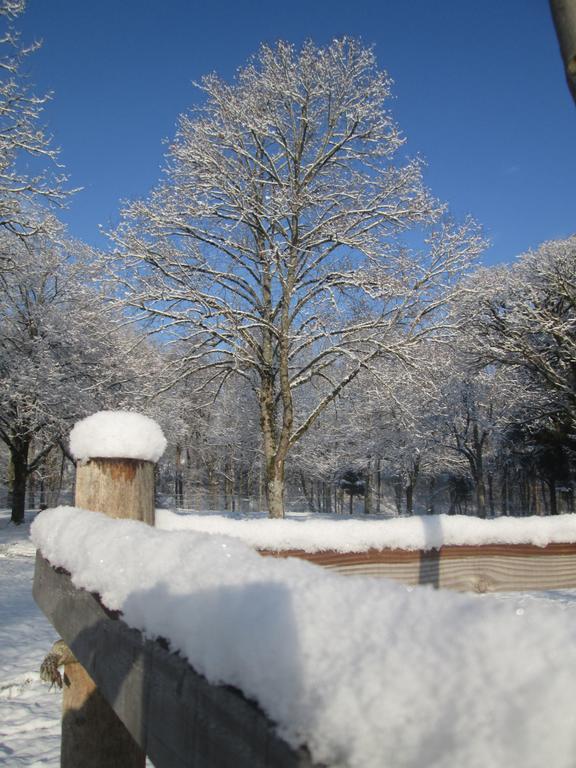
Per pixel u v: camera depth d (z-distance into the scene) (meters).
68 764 1.50
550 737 0.30
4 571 13.57
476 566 1.88
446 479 41.72
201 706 0.62
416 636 0.39
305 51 14.84
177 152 14.73
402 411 14.24
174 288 14.37
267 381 15.12
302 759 0.43
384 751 0.36
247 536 1.63
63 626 1.36
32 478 37.53
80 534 1.27
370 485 41.25
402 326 14.45
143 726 0.78
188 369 14.76
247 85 15.25
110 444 1.59
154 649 0.76
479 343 18.77
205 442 36.28
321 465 35.94
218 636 0.57
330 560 1.69
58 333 19.86
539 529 1.99
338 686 0.39
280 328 15.43
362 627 0.43
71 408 20.28
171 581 0.72
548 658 0.32
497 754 0.31
